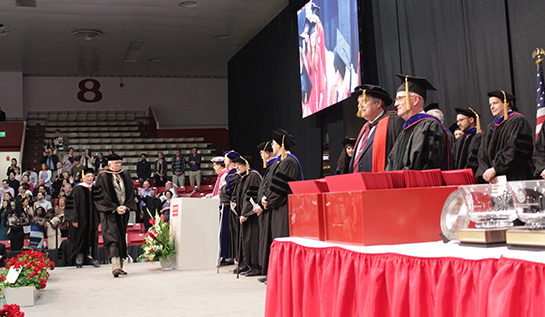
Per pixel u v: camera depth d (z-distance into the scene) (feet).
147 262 30.78
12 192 45.37
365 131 11.62
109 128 69.15
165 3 43.50
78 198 27.63
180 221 25.12
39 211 32.04
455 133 16.94
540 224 4.84
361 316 5.67
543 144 12.06
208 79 73.92
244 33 52.06
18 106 66.80
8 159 60.18
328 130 33.27
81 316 14.07
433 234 6.12
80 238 27.58
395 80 24.89
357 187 6.18
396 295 5.24
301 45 35.58
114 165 23.16
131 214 41.83
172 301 15.80
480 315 4.44
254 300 15.33
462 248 5.28
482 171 13.47
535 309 4.05
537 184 4.95
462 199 5.98
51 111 68.69
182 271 24.25
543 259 4.09
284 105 42.29
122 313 14.26
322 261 6.56
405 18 23.97
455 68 20.47
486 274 4.48
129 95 71.56
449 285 4.83
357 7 27.37
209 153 67.31
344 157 23.93
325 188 7.17
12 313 9.87
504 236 5.15
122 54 59.93
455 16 20.40
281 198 18.04
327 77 31.30
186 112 73.05
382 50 26.16
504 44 17.88
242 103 55.67
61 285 20.58
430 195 6.17
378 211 5.97
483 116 18.92
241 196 22.63
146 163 54.29
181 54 60.39
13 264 17.40
